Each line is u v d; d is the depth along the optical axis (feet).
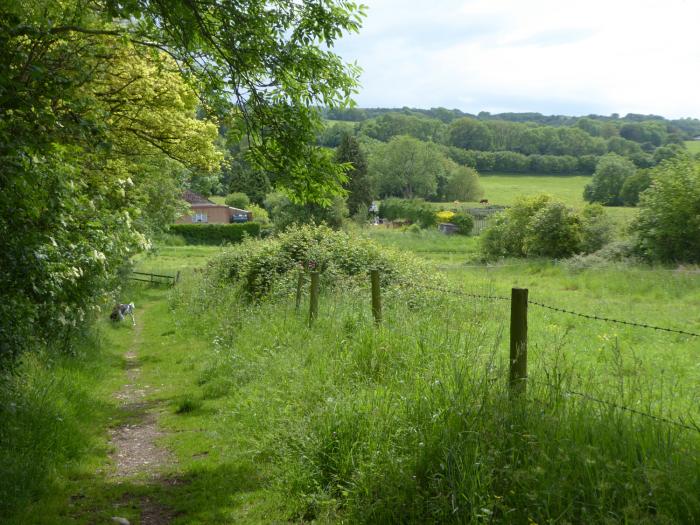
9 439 21.04
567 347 30.76
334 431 19.36
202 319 57.67
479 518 14.07
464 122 623.77
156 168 65.31
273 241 67.00
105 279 40.63
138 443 26.22
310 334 32.65
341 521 16.12
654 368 26.50
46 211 26.04
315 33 29.45
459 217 220.43
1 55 19.80
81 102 22.66
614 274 72.38
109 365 43.39
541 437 14.71
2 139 18.92
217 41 28.94
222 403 30.73
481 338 24.98
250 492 19.17
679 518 11.94
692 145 576.61
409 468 16.25
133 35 32.73
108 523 17.28
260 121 29.68
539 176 572.51
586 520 12.58
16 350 23.85
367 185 280.92
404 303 34.27
